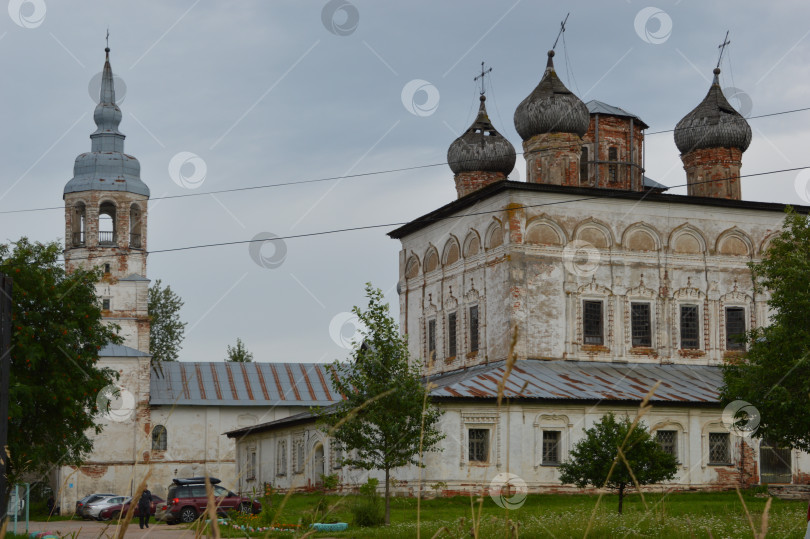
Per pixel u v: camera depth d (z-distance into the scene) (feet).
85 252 228.84
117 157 233.14
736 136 186.91
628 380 156.97
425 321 183.32
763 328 110.42
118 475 218.79
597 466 106.01
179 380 242.99
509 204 160.45
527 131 175.83
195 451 234.17
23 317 114.73
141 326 230.68
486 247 166.71
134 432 223.51
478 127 194.80
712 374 165.37
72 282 119.85
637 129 192.44
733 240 172.96
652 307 167.12
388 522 109.91
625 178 188.14
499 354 160.86
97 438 219.61
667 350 166.40
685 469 149.59
